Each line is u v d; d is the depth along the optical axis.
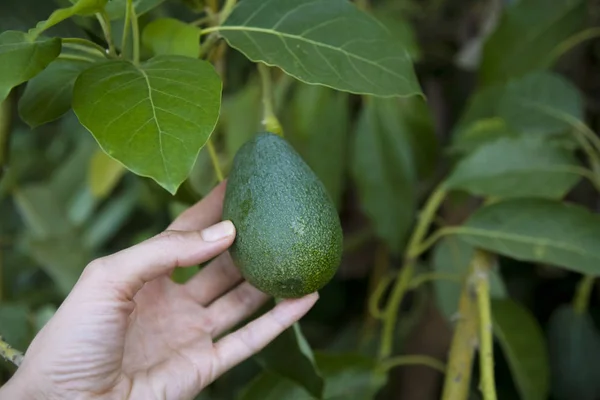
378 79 0.48
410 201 0.71
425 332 0.84
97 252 1.01
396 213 0.71
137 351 0.53
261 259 0.45
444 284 0.69
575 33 0.71
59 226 0.91
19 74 0.43
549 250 0.58
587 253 0.58
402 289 0.64
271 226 0.45
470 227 0.60
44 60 0.44
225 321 0.56
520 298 0.88
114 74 0.44
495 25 0.75
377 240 0.90
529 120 0.68
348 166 0.83
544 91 0.68
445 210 0.84
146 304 0.54
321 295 0.98
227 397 0.86
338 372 0.61
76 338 0.45
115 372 0.48
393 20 0.70
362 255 0.96
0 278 0.86
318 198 0.46
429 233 0.86
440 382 0.88
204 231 0.46
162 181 0.40
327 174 0.71
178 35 0.49
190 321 0.55
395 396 0.86
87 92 0.43
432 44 0.87
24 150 1.02
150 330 0.54
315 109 0.71
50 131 1.12
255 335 0.52
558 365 0.73
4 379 0.76
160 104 0.42
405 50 0.49
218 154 0.80
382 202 0.71
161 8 0.67
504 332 0.65
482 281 0.59
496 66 0.72
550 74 0.68
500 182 0.62
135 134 0.41
